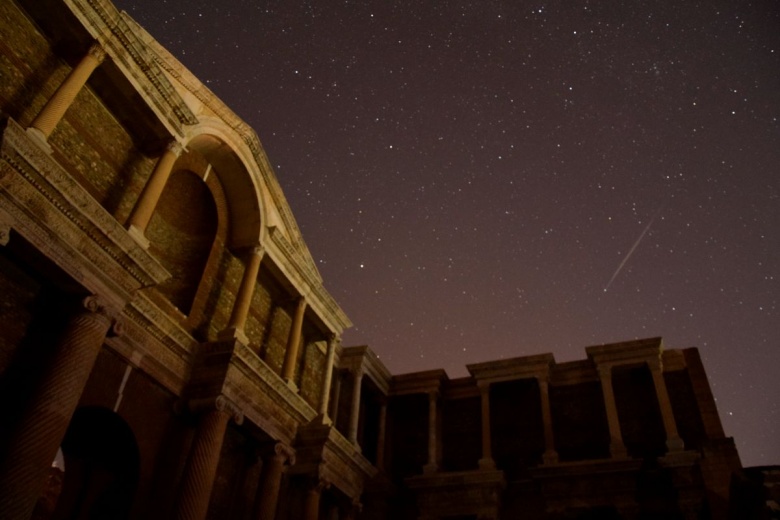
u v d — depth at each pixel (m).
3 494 12.38
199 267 22.14
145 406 17.89
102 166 17.97
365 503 27.59
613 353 28.05
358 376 28.92
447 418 30.81
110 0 16.80
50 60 16.69
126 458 18.34
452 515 26.61
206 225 23.11
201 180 22.52
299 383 26.30
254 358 20.20
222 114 22.27
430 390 30.62
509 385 30.34
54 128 15.64
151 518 17.27
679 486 23.78
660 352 27.67
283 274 24.55
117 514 17.45
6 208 13.65
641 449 26.41
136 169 19.28
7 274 14.63
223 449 20.80
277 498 21.27
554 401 29.17
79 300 15.21
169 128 19.17
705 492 23.20
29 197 14.09
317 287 25.89
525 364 29.36
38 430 13.30
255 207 23.36
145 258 16.72
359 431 29.69
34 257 14.51
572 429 28.12
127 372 17.44
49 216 14.56
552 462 26.36
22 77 15.77
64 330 14.81
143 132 19.53
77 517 18.72
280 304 25.72
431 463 28.38
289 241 24.62
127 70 17.72
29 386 14.57
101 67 17.56
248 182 23.14
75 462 19.72
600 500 24.77
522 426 29.16
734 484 14.78
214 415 18.59
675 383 27.47
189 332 20.44
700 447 24.61
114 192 18.22
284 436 22.23
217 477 20.30
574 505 25.03
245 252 23.23
